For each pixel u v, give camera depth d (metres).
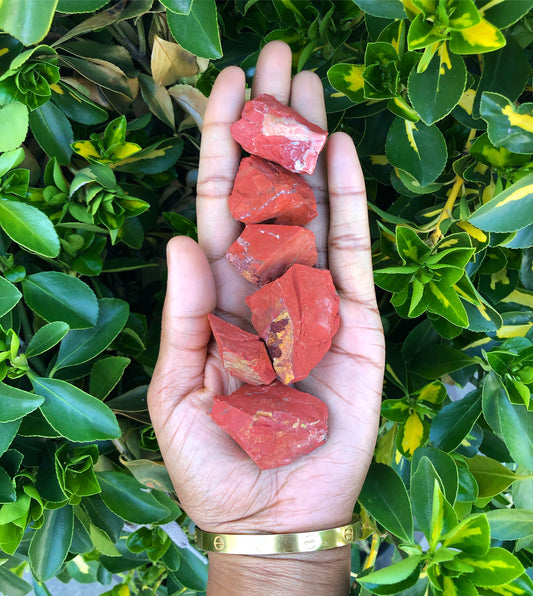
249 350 0.19
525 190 0.17
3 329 0.18
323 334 0.19
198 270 0.18
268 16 0.23
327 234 0.21
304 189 0.20
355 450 0.19
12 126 0.18
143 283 0.27
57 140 0.20
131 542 0.25
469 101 0.19
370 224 0.23
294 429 0.18
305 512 0.19
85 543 0.21
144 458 0.23
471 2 0.16
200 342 0.19
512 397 0.19
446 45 0.17
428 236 0.20
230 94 0.20
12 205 0.18
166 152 0.23
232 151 0.20
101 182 0.19
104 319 0.20
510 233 0.19
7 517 0.18
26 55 0.18
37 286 0.19
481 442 0.22
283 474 0.19
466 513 0.20
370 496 0.19
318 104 0.21
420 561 0.16
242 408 0.18
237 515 0.19
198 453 0.19
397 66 0.18
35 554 0.19
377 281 0.19
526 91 0.22
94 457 0.20
